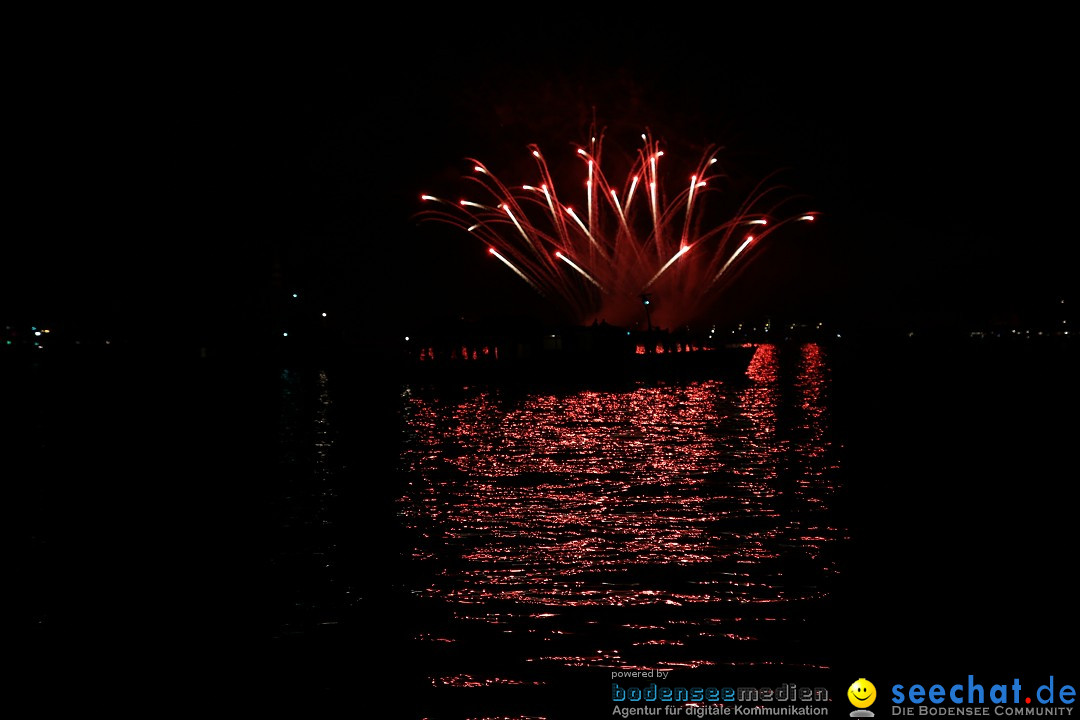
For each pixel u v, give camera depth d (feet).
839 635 31.30
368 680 28.50
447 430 98.27
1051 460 67.00
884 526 46.55
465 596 36.32
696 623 32.73
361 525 49.42
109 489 61.52
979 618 32.42
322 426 103.76
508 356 182.80
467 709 26.58
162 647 31.24
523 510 53.21
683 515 50.98
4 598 36.65
